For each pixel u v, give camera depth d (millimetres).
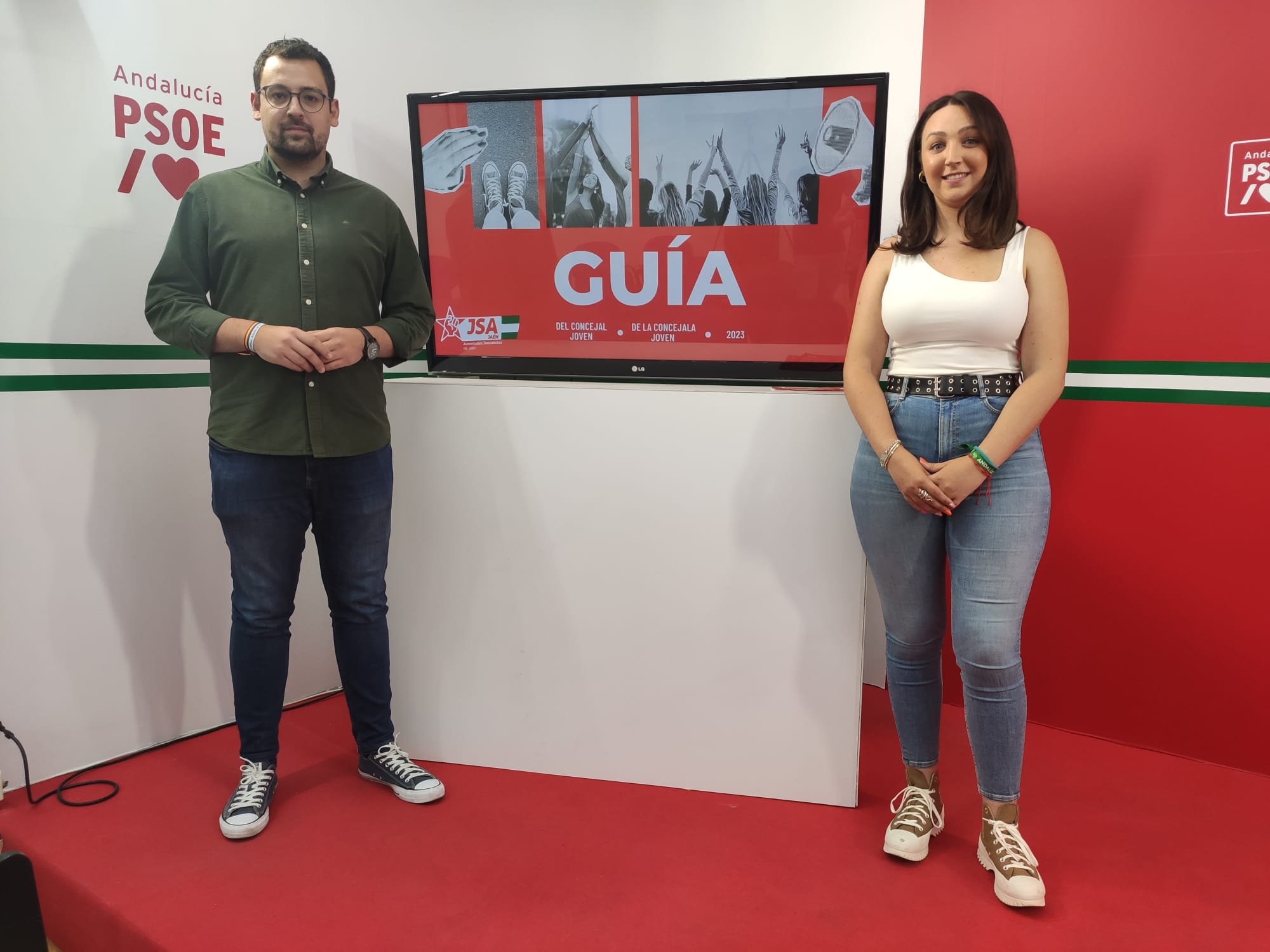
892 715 2471
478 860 1742
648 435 1966
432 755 2195
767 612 1951
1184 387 2107
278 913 1576
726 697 1997
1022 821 1895
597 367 2275
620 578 2020
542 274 2258
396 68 2623
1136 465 2191
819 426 1877
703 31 2596
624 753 2070
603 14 2670
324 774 2105
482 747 2156
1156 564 2195
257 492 1812
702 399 1928
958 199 1568
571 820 1899
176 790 2029
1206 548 2127
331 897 1620
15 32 1871
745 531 1942
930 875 1688
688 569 1982
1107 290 2174
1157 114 2061
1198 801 1982
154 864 1725
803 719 1959
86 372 2047
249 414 1789
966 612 1585
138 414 2148
